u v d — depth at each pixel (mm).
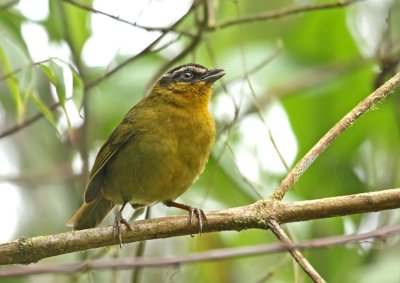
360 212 8898
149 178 10984
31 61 10453
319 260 12750
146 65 14484
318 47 15070
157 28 11477
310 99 14383
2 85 13602
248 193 12555
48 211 14570
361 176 13594
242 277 13859
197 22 12141
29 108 14055
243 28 14664
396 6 14656
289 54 14977
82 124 12984
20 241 8969
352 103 14461
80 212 11719
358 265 12602
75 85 9727
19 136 14812
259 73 14523
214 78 11297
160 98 11219
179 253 14484
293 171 9039
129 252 14031
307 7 12070
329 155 13656
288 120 14266
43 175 14023
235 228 9086
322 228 12820
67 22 12219
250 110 13289
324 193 13461
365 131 13883
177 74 11328
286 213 8945
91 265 8586
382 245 11492
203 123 11047
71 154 14352
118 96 14289
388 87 9148
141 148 10914
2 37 10805
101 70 13812
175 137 10883
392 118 13836
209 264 13852
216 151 12727
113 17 11039
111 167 11344
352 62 14805
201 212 9195
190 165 11000
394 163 13656
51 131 14594
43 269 8500
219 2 14609
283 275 13320
